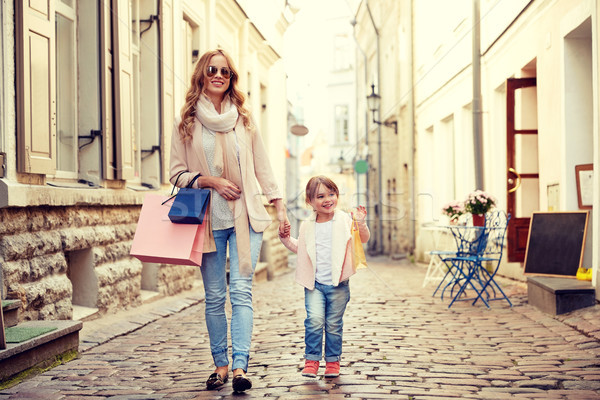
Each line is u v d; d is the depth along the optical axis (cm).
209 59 395
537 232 749
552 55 824
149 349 520
